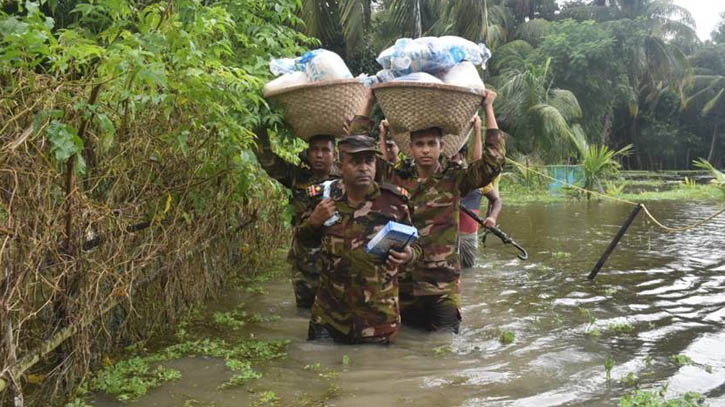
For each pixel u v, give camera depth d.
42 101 3.15
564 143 23.30
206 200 5.17
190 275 5.32
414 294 4.69
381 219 4.27
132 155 4.07
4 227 2.89
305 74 4.77
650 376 3.78
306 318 5.19
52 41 3.07
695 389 3.56
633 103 33.31
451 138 4.77
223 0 5.41
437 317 4.67
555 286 6.35
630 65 29.64
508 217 13.33
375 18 21.39
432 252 4.66
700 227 11.38
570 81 28.23
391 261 4.07
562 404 3.35
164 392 3.56
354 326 4.33
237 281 6.55
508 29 32.00
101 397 3.51
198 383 3.70
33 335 3.44
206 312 5.38
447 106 4.36
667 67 31.00
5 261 2.94
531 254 8.29
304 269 5.41
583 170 20.19
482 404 3.36
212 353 4.21
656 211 14.77
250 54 5.52
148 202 4.42
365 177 4.14
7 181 2.98
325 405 3.36
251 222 6.59
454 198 4.69
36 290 3.32
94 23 4.92
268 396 3.45
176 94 4.04
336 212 4.30
